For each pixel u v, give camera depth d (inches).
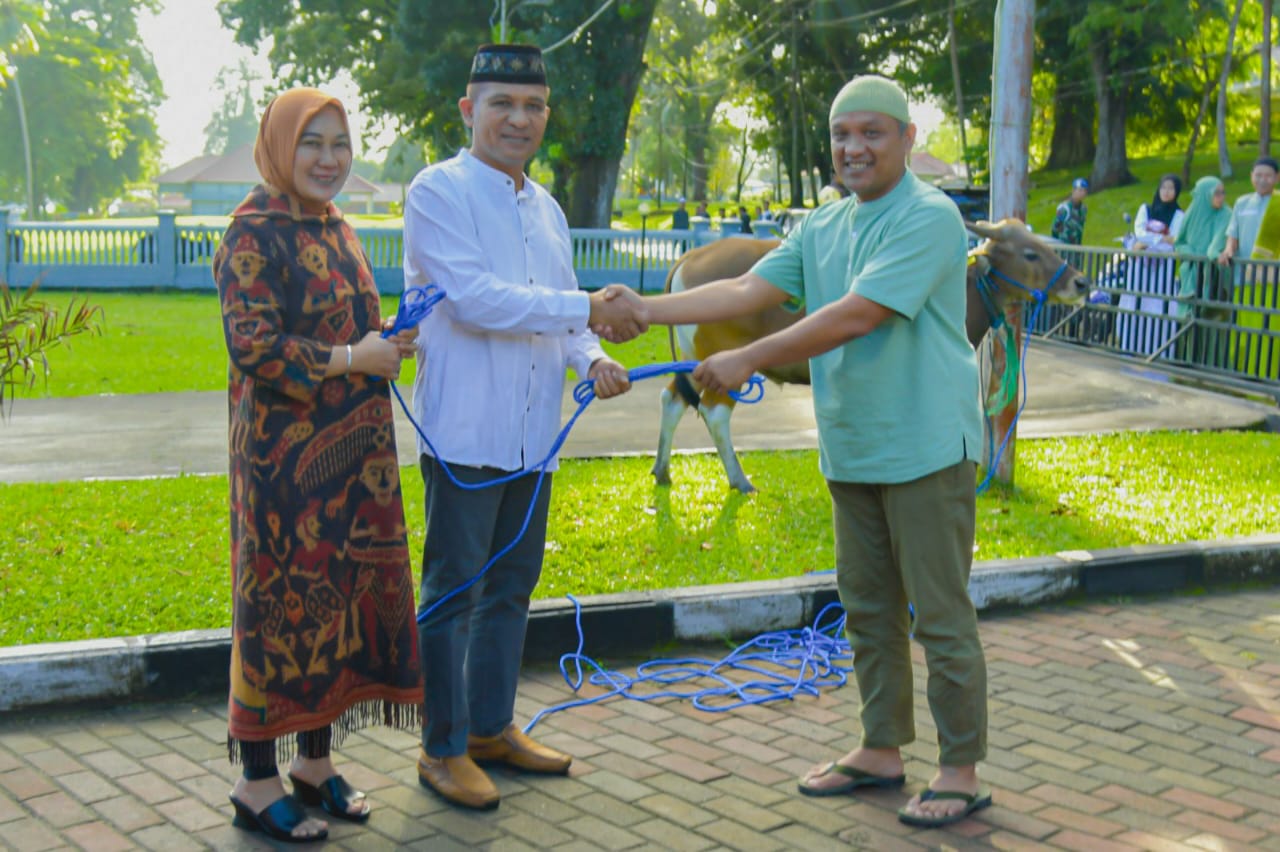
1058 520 283.1
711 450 368.8
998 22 330.0
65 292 954.7
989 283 278.2
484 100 158.9
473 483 159.8
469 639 167.5
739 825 152.4
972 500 158.7
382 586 153.3
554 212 171.5
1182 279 502.6
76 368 527.8
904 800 160.1
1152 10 1531.7
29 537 255.8
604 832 150.3
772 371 312.5
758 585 225.8
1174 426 410.6
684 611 217.2
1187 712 189.5
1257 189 474.6
